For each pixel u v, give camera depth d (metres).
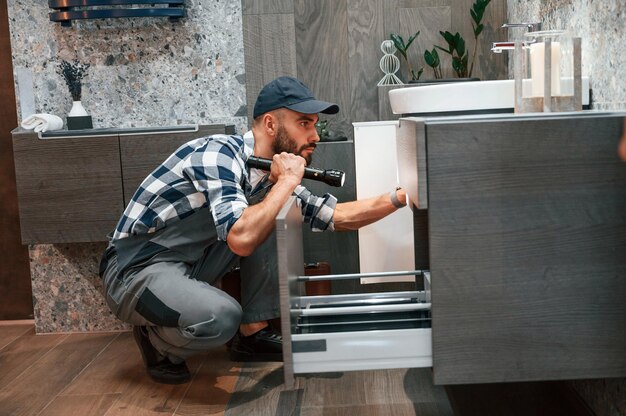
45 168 3.14
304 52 3.42
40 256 3.46
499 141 1.55
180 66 3.39
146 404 2.50
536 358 1.60
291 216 1.77
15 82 3.39
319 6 3.40
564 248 1.58
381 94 3.25
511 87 2.34
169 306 2.52
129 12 3.25
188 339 2.52
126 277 2.61
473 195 1.57
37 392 2.67
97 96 3.40
